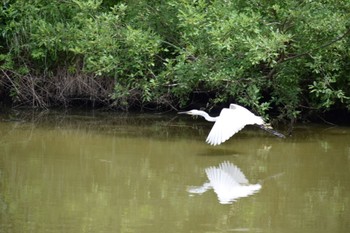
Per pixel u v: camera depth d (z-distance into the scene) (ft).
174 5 53.11
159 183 40.73
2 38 64.80
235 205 36.37
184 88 54.60
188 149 50.08
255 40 48.85
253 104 52.34
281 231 32.14
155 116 63.31
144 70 57.11
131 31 52.60
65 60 64.44
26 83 64.80
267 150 49.96
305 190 39.34
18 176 41.45
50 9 61.46
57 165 44.29
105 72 58.08
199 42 52.42
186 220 33.73
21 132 54.85
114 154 47.85
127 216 34.14
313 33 52.21
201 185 40.47
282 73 54.03
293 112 54.80
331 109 61.26
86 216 33.99
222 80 52.21
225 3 52.65
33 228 31.81
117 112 64.75
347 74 57.11
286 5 51.31
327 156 47.80
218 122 45.75
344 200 37.32
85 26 56.65
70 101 65.82
